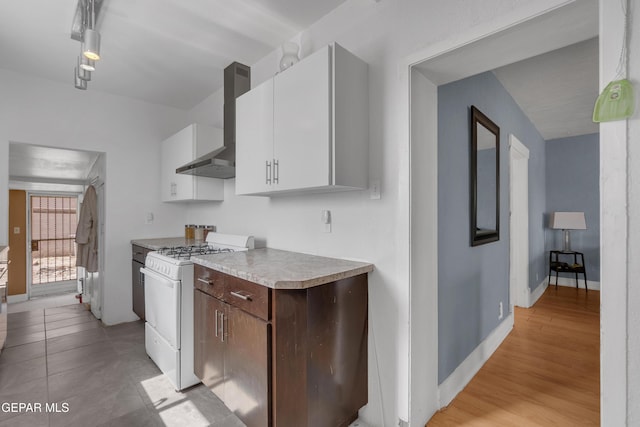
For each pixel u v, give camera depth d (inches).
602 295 39.3
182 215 144.3
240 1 71.4
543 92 117.2
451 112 76.7
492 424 64.6
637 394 36.9
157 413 68.3
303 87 61.6
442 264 71.9
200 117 135.3
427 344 64.9
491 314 99.4
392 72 62.6
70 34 82.3
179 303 75.4
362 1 68.5
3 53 93.0
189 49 92.0
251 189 75.1
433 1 56.2
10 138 103.3
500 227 107.9
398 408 61.3
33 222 188.4
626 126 37.5
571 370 87.3
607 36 38.5
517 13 45.8
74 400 72.7
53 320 130.0
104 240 124.0
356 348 62.6
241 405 59.3
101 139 122.1
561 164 193.5
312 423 53.2
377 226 64.8
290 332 52.4
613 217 38.4
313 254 79.5
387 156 63.1
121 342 105.8
